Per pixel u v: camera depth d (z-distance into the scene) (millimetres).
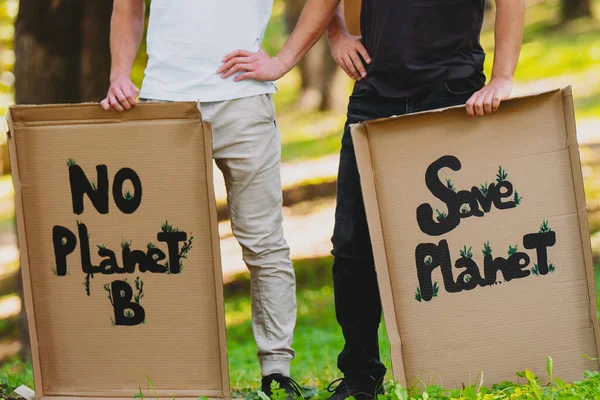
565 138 6207
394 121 6195
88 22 13445
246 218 6824
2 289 27234
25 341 14852
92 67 13438
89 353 6469
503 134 6207
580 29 40031
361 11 6871
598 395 5781
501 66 6309
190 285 6301
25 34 13641
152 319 6363
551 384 6133
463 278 6266
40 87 13570
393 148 6219
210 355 6332
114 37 6930
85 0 13492
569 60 35812
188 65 6609
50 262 6449
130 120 6238
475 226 6238
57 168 6363
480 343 6273
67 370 6520
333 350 12812
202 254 6262
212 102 6605
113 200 6324
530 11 45219
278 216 6895
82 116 6289
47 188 6395
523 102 6180
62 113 6301
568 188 6227
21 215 6402
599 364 6250
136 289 6363
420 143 6219
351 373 6922
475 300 6262
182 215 6254
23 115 6332
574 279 6258
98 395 6480
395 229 6250
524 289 6262
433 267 6262
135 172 6273
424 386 6254
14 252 32156
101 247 6375
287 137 36844
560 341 6270
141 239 6328
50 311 6488
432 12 6426
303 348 13523
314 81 41500
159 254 6312
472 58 6574
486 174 6223
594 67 34375
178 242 6277
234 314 20875
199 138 6172
